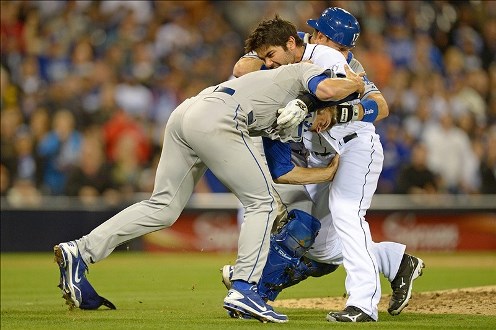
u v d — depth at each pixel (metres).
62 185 47.16
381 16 59.75
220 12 59.72
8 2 54.12
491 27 63.06
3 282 32.31
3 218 46.22
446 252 49.72
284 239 20.20
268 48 20.11
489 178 53.81
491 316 20.30
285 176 19.53
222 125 18.20
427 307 22.39
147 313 20.98
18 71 51.78
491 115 57.75
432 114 54.22
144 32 55.91
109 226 19.77
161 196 19.62
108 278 33.50
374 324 18.33
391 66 57.53
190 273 35.81
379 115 19.88
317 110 19.08
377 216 49.06
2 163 47.19
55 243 46.72
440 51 61.06
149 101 52.34
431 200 50.03
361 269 19.27
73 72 52.62
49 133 47.72
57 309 22.41
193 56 56.56
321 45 20.11
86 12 55.84
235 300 18.27
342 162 19.89
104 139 48.66
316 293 27.83
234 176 18.34
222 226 48.66
